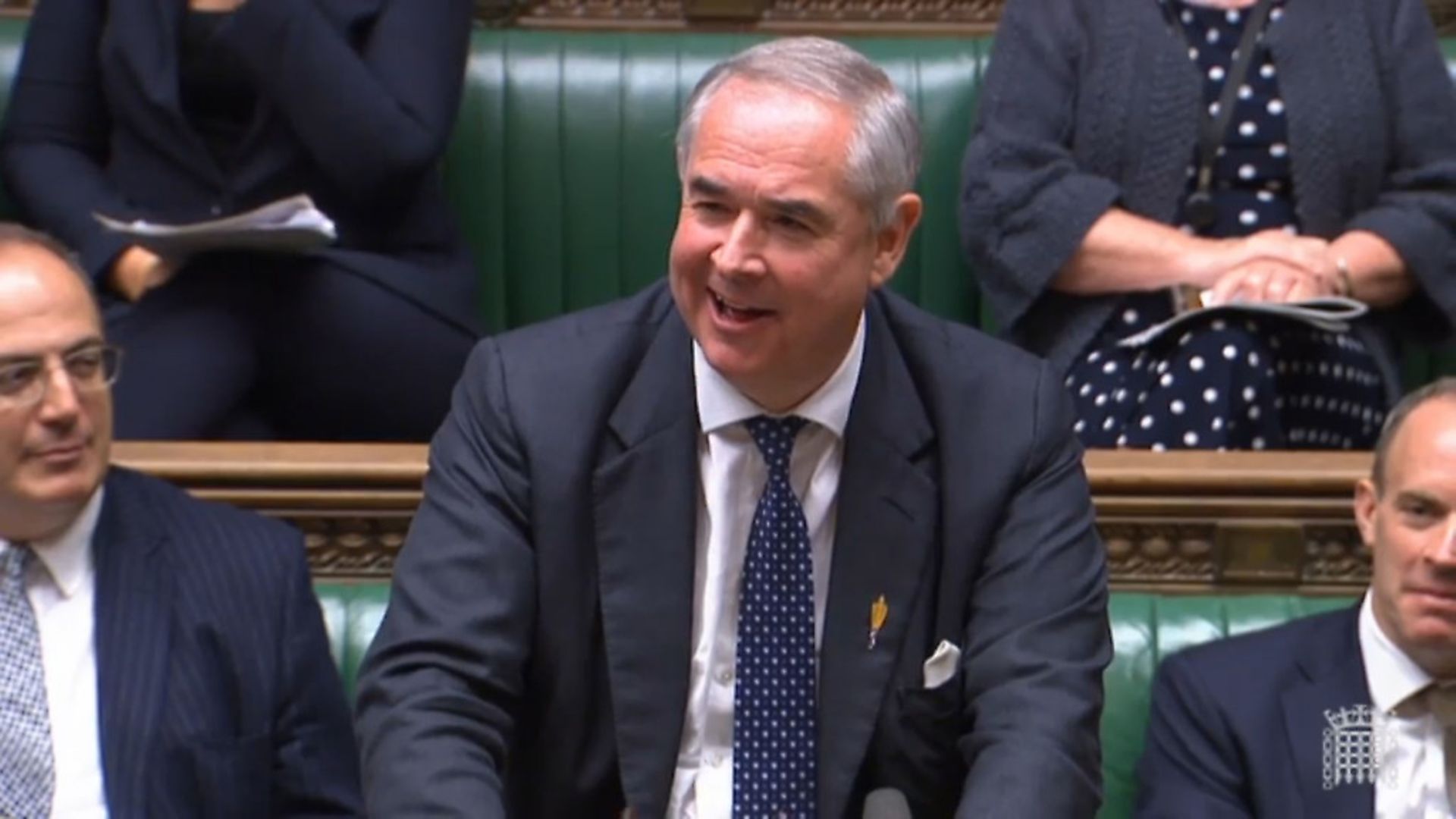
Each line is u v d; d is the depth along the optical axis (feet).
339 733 25.73
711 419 23.95
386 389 36.55
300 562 25.86
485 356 24.64
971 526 23.98
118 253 36.55
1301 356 35.68
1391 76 37.93
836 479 24.27
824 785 23.67
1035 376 24.82
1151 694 30.37
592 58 41.47
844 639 23.86
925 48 41.60
